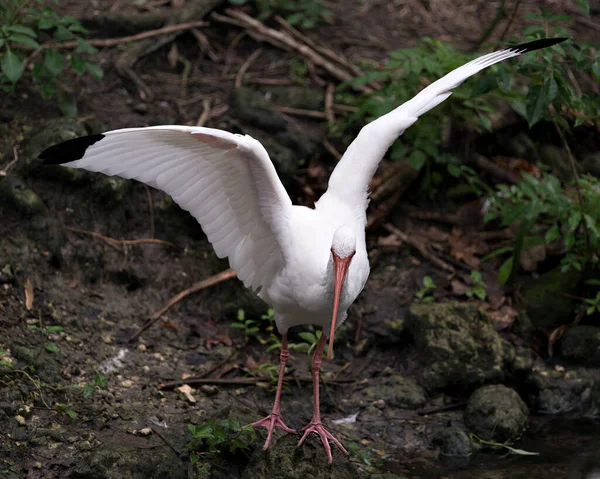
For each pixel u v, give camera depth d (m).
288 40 14.49
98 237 10.84
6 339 9.20
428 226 12.89
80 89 12.51
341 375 10.44
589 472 9.12
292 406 9.64
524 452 9.42
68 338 9.64
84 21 13.66
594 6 17.45
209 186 7.90
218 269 11.31
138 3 14.56
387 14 16.36
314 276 8.04
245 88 13.34
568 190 13.09
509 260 11.81
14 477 7.71
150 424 8.82
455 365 10.28
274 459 8.08
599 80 10.70
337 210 8.41
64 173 10.75
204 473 8.28
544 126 14.34
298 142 12.78
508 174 13.38
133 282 10.80
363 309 11.32
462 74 8.58
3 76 11.39
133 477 7.90
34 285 10.03
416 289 11.77
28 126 11.46
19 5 11.36
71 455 8.13
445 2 17.05
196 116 12.88
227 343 10.47
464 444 9.40
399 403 10.09
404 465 9.16
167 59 14.03
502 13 13.63
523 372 10.52
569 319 11.70
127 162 7.51
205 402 9.38
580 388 10.70
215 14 14.88
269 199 7.86
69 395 8.88
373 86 13.84
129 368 9.64
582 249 11.96
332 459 8.30
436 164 13.37
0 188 10.59
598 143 14.45
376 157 8.48
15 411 8.40
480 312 10.68
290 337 10.87
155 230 11.33
